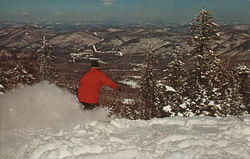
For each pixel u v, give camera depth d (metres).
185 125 8.55
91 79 8.98
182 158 5.41
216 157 5.27
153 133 7.57
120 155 5.74
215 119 9.02
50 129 8.21
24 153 6.34
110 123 8.62
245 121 8.23
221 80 28.22
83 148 6.11
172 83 31.02
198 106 23.80
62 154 5.85
